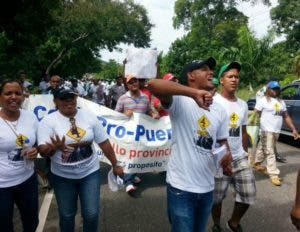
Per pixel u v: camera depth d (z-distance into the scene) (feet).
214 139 10.40
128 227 15.96
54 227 15.84
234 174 14.37
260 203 19.29
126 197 19.70
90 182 12.04
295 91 35.83
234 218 14.79
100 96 63.77
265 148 23.34
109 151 12.80
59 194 11.96
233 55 81.10
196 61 10.36
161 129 20.66
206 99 8.68
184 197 10.10
